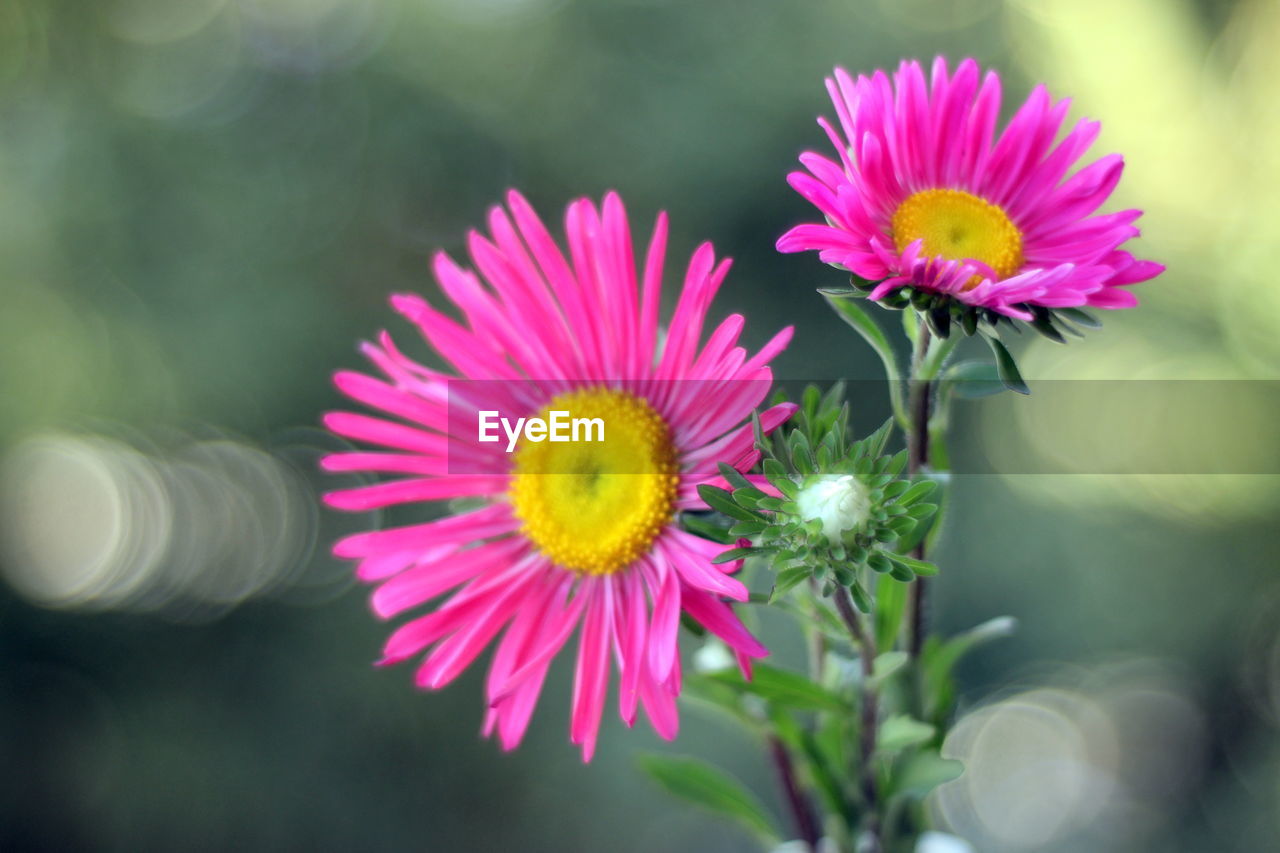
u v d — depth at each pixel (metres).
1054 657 1.53
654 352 0.46
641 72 1.58
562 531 0.45
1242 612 1.50
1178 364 1.49
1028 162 0.44
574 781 1.43
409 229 1.56
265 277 1.52
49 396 1.47
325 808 1.44
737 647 0.44
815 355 1.42
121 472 1.50
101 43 1.53
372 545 0.45
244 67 1.56
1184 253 1.54
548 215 1.57
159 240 1.50
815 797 0.51
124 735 1.43
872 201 0.44
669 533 0.45
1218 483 1.48
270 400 1.50
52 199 1.48
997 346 0.43
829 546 0.43
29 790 1.39
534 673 0.45
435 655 0.45
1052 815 1.50
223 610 1.49
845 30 1.58
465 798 1.46
